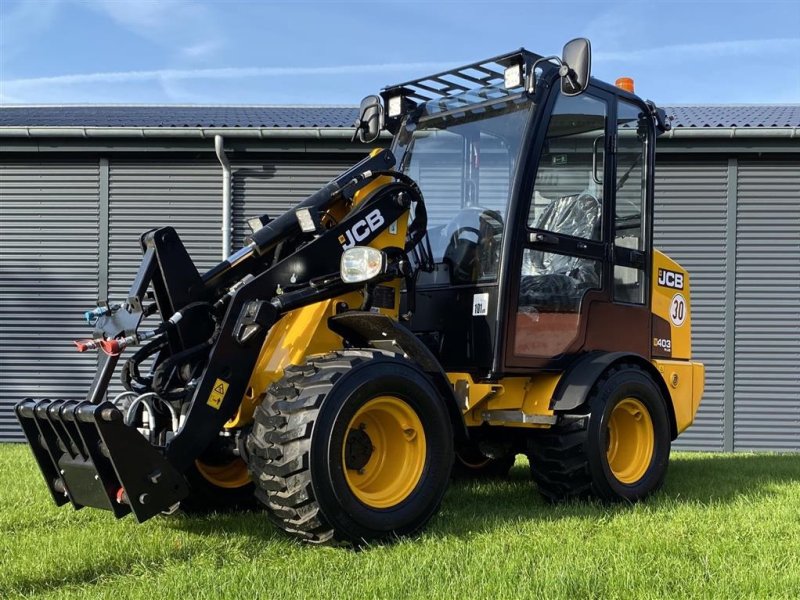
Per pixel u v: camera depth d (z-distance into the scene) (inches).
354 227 154.2
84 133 365.7
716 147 358.0
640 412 180.1
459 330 169.2
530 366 166.2
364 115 195.3
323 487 125.8
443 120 183.6
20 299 379.6
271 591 106.3
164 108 488.4
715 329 365.1
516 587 106.8
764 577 112.5
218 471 166.7
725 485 199.8
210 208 379.9
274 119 411.8
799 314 362.3
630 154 194.1
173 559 126.0
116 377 340.2
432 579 110.3
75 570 121.6
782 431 360.2
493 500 179.5
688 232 366.6
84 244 380.5
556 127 172.9
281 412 128.7
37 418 132.0
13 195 381.4
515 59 164.6
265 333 140.4
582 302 177.6
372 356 136.5
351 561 121.3
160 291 142.0
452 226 175.5
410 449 141.1
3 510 169.6
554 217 173.8
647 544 130.4
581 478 167.5
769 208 364.8
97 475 123.1
